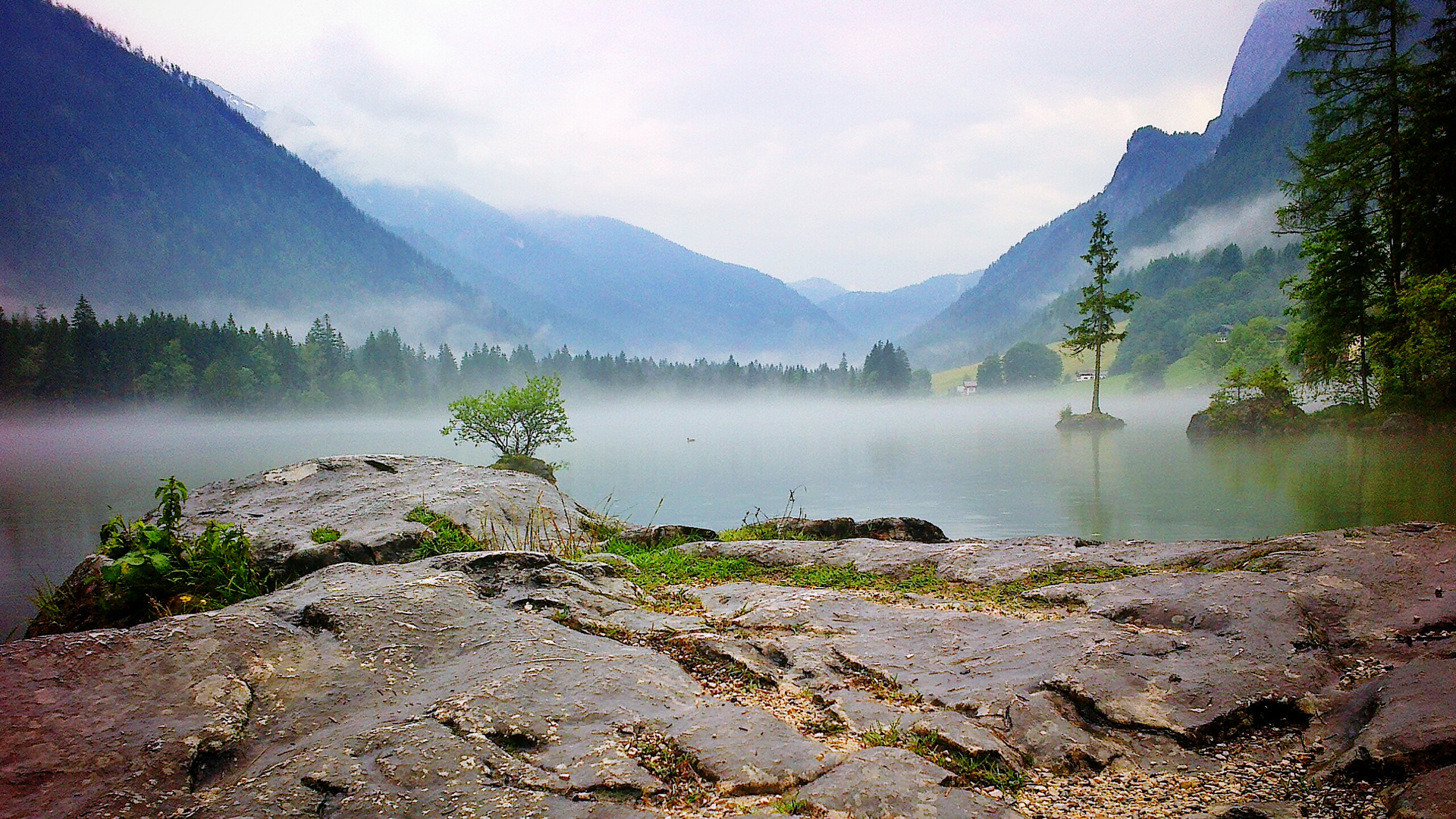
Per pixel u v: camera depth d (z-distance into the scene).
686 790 3.71
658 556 10.02
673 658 5.65
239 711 4.49
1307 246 40.69
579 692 4.65
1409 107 34.97
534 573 7.18
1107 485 32.44
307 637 5.42
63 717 4.27
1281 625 5.64
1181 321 171.75
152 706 4.44
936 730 4.35
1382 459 32.34
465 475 12.45
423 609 5.86
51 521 35.12
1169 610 6.23
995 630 6.18
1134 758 4.30
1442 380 35.78
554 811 3.45
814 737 4.40
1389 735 3.91
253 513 11.05
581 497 37.38
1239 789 3.99
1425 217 33.78
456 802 3.55
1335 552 6.96
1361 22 37.69
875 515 27.88
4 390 117.56
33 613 17.77
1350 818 3.64
